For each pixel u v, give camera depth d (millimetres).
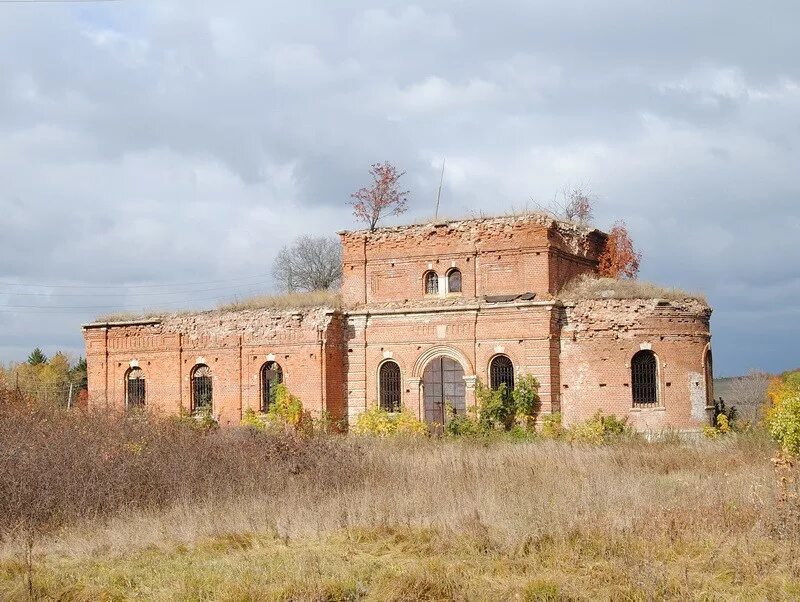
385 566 15883
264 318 43656
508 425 38562
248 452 25078
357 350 42812
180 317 46281
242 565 16125
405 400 41500
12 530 18984
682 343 38344
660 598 13656
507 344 39438
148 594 14883
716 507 18297
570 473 24359
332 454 25469
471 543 17016
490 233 42188
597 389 38500
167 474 22453
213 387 44875
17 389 31953
